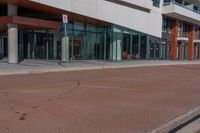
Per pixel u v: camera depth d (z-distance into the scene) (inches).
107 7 1186.0
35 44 1192.2
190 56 2006.6
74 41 1166.3
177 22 1786.4
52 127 252.8
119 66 980.6
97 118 287.7
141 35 1450.5
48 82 522.6
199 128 259.0
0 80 543.2
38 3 885.8
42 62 1002.7
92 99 376.5
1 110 304.3
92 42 1251.2
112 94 418.0
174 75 743.1
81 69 824.9
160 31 1619.1
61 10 980.6
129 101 374.3
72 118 283.7
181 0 1894.7
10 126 252.1
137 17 1402.6
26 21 906.7
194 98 413.7
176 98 409.1
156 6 1567.4
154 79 631.2
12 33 902.4
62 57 1092.5
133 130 254.4
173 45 1776.6
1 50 1219.9
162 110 333.4
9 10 917.8
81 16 1067.3
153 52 1566.2
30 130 242.7
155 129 259.6
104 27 1280.8
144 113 316.2
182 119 296.7
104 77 631.8
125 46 1355.8
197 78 679.7
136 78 635.5
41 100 358.0
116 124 270.2
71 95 397.1
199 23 1984.5
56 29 1115.9
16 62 924.6
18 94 392.5
